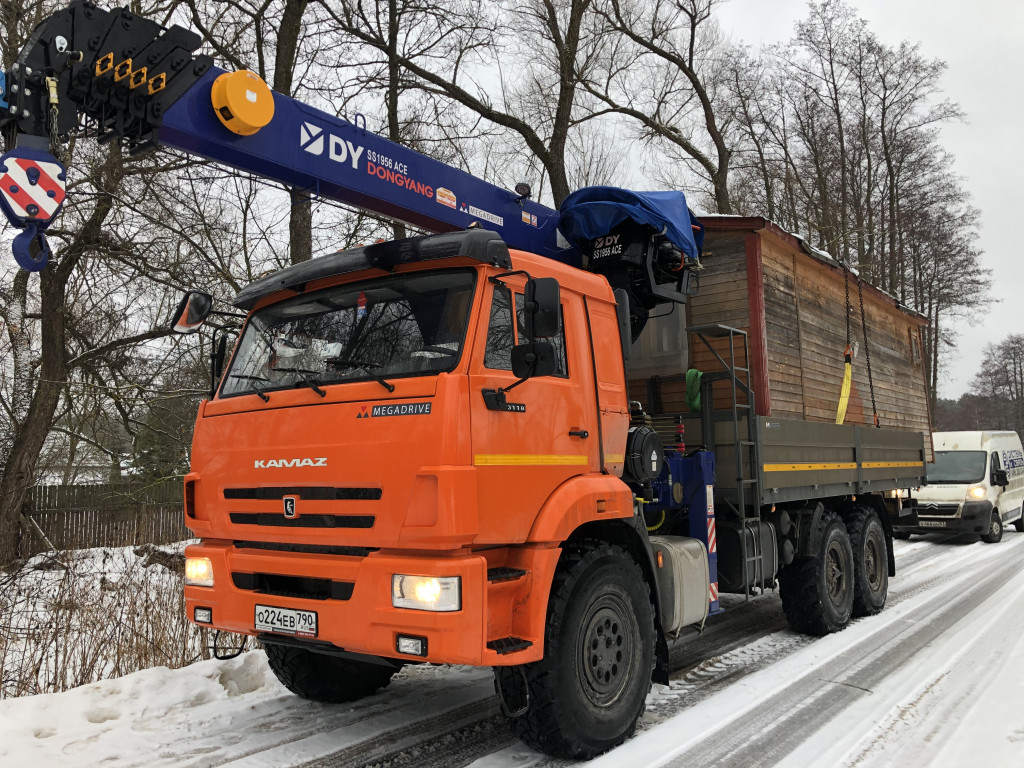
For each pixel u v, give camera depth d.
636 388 6.80
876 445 8.62
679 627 5.08
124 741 4.26
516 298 4.03
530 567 3.74
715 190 21.53
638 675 4.30
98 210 11.35
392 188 4.97
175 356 13.16
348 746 4.24
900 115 27.28
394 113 12.99
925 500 14.52
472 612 3.34
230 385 4.44
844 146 26.95
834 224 26.16
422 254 3.85
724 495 6.15
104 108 3.70
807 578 6.76
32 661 5.56
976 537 15.14
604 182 18.64
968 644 6.23
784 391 6.90
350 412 3.68
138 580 6.80
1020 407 61.59
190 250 11.60
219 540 4.33
